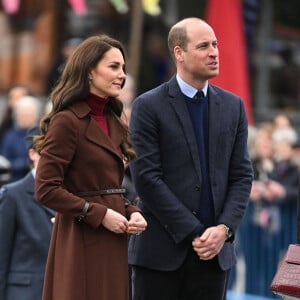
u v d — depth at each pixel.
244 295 27.55
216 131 17.45
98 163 15.45
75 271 15.27
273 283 14.93
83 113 15.48
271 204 27.27
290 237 26.92
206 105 17.59
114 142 15.74
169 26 40.94
